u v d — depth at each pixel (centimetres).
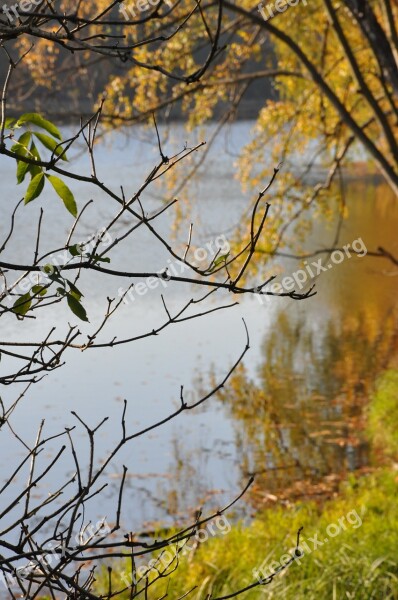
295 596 639
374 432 1412
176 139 1299
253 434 1432
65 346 173
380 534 766
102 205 3241
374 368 1842
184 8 1073
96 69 1161
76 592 170
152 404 1559
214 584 714
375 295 2442
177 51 1130
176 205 1310
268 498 1180
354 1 977
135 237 2833
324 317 2256
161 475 1236
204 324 2159
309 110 1292
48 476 1203
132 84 1157
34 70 1099
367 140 1060
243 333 2103
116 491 1164
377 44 987
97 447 1331
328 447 1382
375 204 3762
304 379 1761
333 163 1277
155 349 1920
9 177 3897
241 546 824
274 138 1305
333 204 3775
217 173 4188
